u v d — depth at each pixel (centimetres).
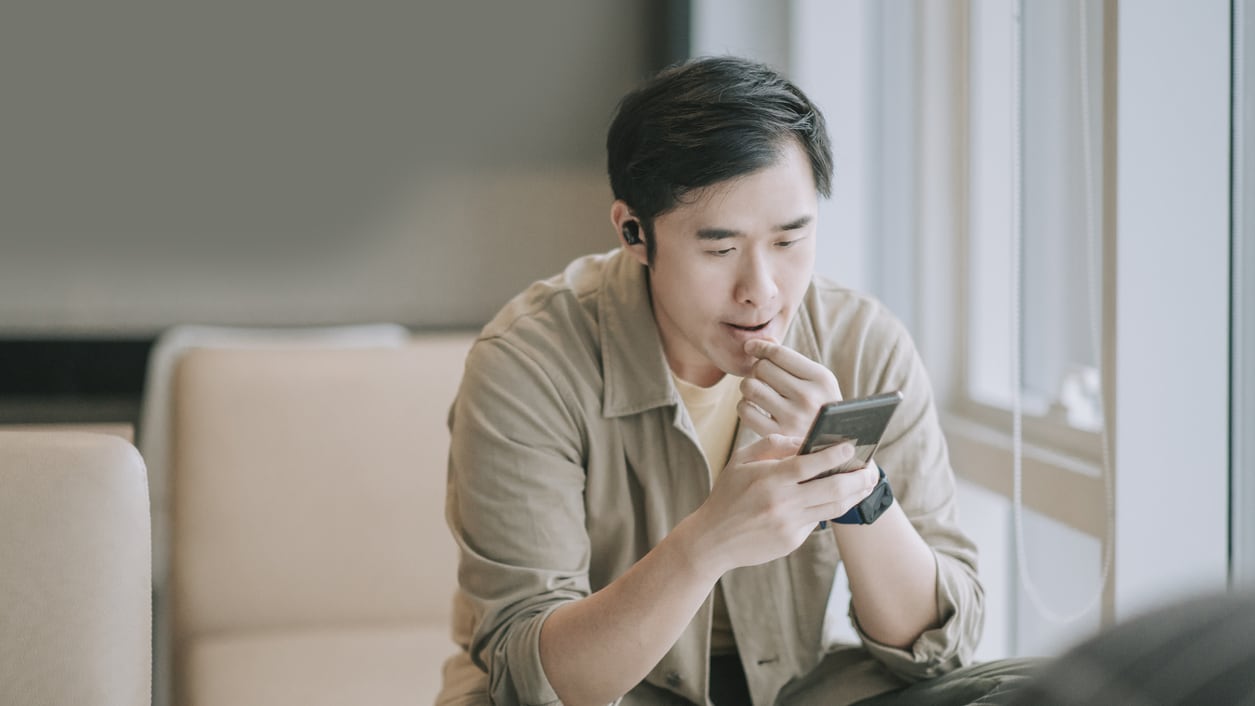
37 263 313
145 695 112
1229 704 33
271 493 195
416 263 325
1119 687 35
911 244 246
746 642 129
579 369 127
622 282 129
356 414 198
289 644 185
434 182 324
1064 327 195
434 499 199
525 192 326
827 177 113
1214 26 151
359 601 196
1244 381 155
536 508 122
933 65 233
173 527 195
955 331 233
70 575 108
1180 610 37
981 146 224
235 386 196
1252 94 152
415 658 180
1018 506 183
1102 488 164
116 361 307
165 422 255
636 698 129
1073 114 190
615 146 115
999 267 220
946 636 123
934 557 124
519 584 120
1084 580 185
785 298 112
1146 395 155
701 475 127
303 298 323
